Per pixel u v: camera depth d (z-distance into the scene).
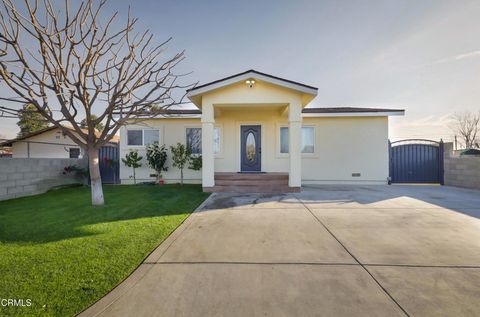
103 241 3.52
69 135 5.56
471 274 2.62
